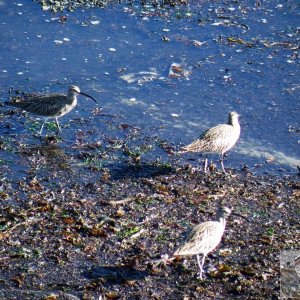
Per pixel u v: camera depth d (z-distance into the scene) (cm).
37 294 1409
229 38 2422
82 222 1603
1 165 1819
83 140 1939
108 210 1659
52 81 2191
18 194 1708
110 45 2375
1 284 1432
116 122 2022
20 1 2605
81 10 2559
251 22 2528
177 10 2573
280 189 1788
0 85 2158
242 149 1942
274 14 2583
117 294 1414
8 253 1510
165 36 2427
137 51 2350
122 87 2177
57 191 1730
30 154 1869
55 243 1542
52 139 1934
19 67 2250
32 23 2478
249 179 1820
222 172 1834
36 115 1997
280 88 2202
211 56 2334
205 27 2484
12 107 2053
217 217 1495
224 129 1831
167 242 1560
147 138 1958
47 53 2325
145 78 2219
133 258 1499
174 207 1683
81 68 2258
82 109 2075
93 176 1794
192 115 2069
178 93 2161
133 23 2494
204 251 1453
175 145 1938
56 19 2502
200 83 2206
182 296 1416
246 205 1709
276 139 1989
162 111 2080
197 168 1845
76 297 1404
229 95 2161
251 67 2291
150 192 1739
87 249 1528
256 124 2042
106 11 2556
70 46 2364
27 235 1563
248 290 1439
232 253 1542
